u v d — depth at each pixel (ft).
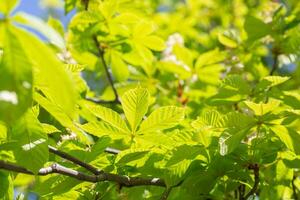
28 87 5.29
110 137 6.83
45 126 6.63
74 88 5.27
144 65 8.90
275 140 6.96
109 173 6.56
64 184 6.75
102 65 8.82
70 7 8.82
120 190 6.92
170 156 6.77
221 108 8.34
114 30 8.36
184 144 6.69
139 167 6.86
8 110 5.30
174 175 6.73
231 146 6.52
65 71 5.26
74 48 8.57
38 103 6.47
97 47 8.46
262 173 7.30
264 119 6.58
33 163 6.06
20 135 6.11
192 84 9.39
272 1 9.95
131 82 9.30
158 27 10.53
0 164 5.95
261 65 9.39
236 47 9.36
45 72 5.27
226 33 9.43
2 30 5.24
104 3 8.10
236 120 6.61
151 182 6.78
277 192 7.44
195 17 13.26
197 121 6.64
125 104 6.61
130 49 8.54
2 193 6.51
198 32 12.60
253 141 6.74
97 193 6.94
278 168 7.28
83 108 7.29
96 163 6.86
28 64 5.28
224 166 6.76
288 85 8.64
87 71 10.01
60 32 8.63
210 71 9.30
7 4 5.24
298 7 8.93
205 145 6.71
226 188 7.00
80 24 8.45
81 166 6.60
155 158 6.83
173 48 9.24
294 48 8.66
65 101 5.28
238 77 7.25
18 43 5.24
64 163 6.84
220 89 7.29
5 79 5.27
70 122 6.47
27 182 8.45
